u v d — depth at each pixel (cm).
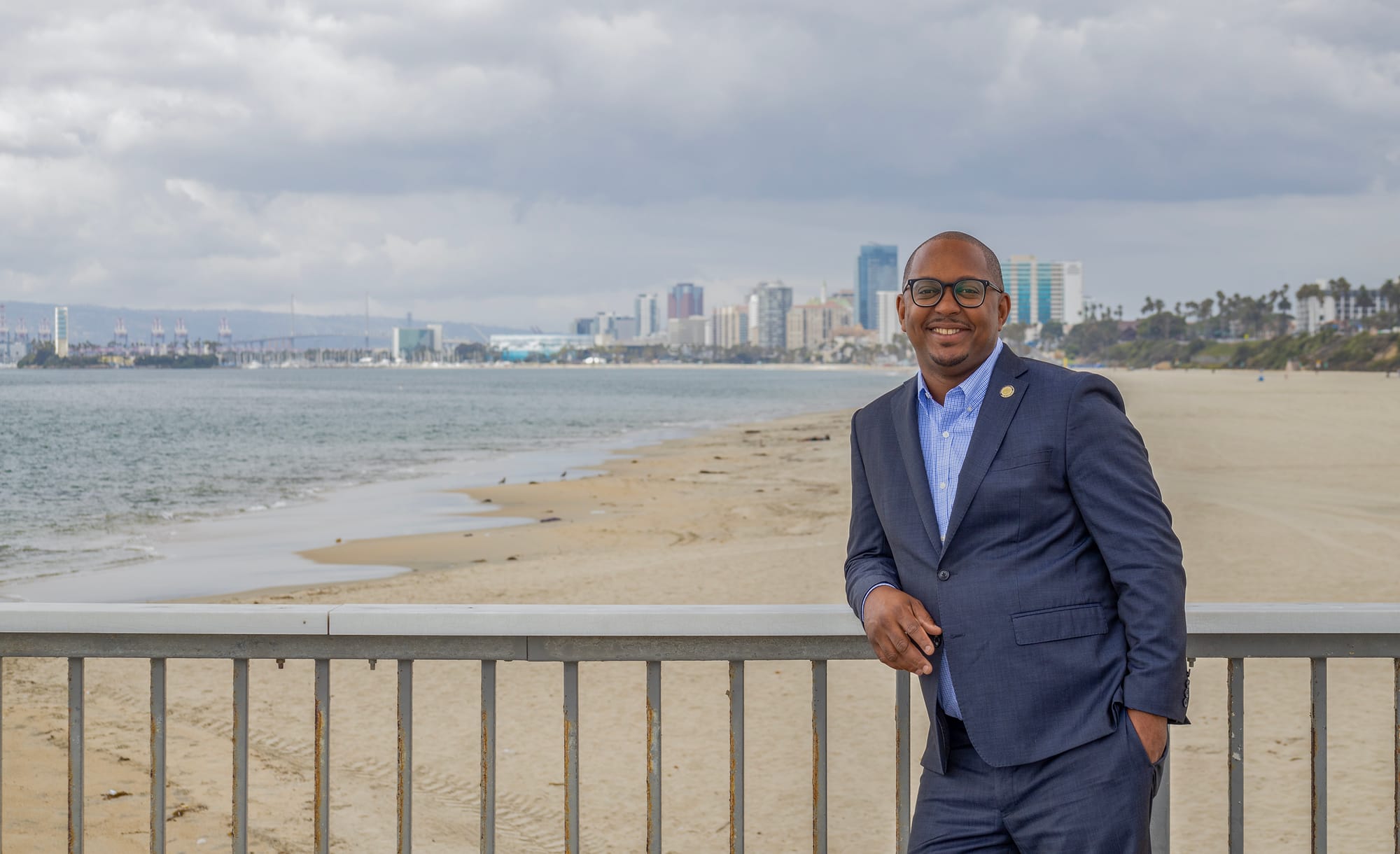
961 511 196
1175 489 1925
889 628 198
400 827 221
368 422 5259
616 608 218
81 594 1151
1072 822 185
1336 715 623
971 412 203
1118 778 183
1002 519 194
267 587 1182
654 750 223
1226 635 220
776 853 440
